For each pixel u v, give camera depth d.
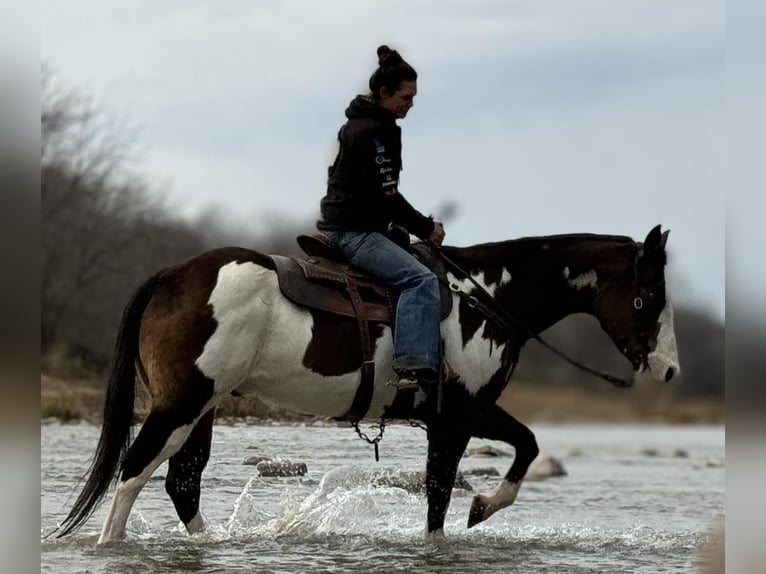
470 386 11.16
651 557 11.12
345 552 10.68
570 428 48.78
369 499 12.45
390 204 10.75
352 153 10.72
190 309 10.11
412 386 10.56
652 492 19.59
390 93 10.81
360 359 10.55
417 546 11.12
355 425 11.07
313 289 10.51
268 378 10.42
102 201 46.69
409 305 10.58
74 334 42.75
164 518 12.22
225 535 11.25
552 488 20.30
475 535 12.12
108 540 10.26
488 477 15.87
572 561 10.79
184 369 10.05
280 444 13.68
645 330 11.52
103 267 45.03
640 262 11.48
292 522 11.84
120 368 10.36
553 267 11.68
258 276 10.29
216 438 13.58
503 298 11.51
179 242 48.41
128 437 10.36
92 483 10.30
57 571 9.41
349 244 10.82
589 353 52.22
